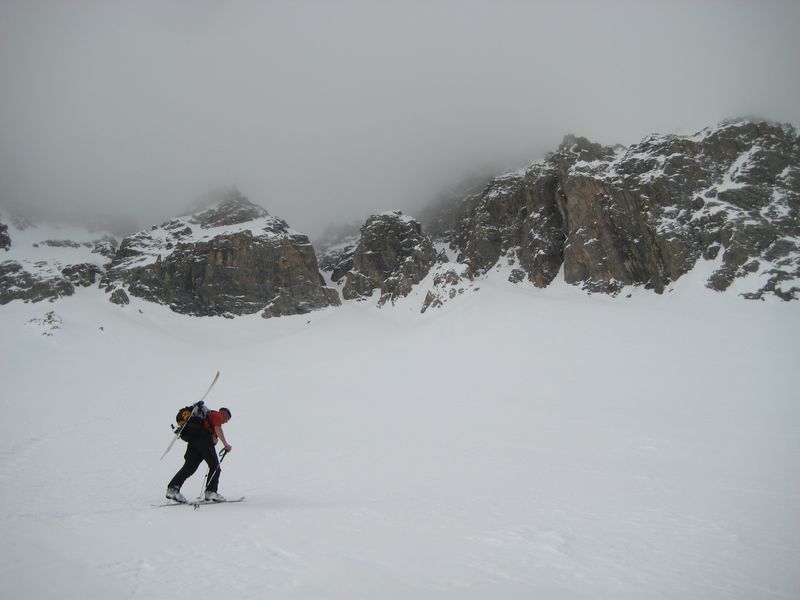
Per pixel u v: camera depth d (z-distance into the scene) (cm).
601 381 4128
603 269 7575
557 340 5788
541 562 634
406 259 10856
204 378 6134
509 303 7800
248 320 10156
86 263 10431
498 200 10762
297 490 1366
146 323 9225
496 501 1170
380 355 6869
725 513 1029
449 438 2650
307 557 583
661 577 586
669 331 5275
